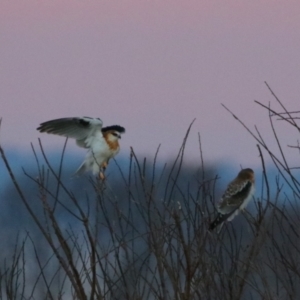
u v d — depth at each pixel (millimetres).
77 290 10320
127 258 11328
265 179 11211
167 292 11289
